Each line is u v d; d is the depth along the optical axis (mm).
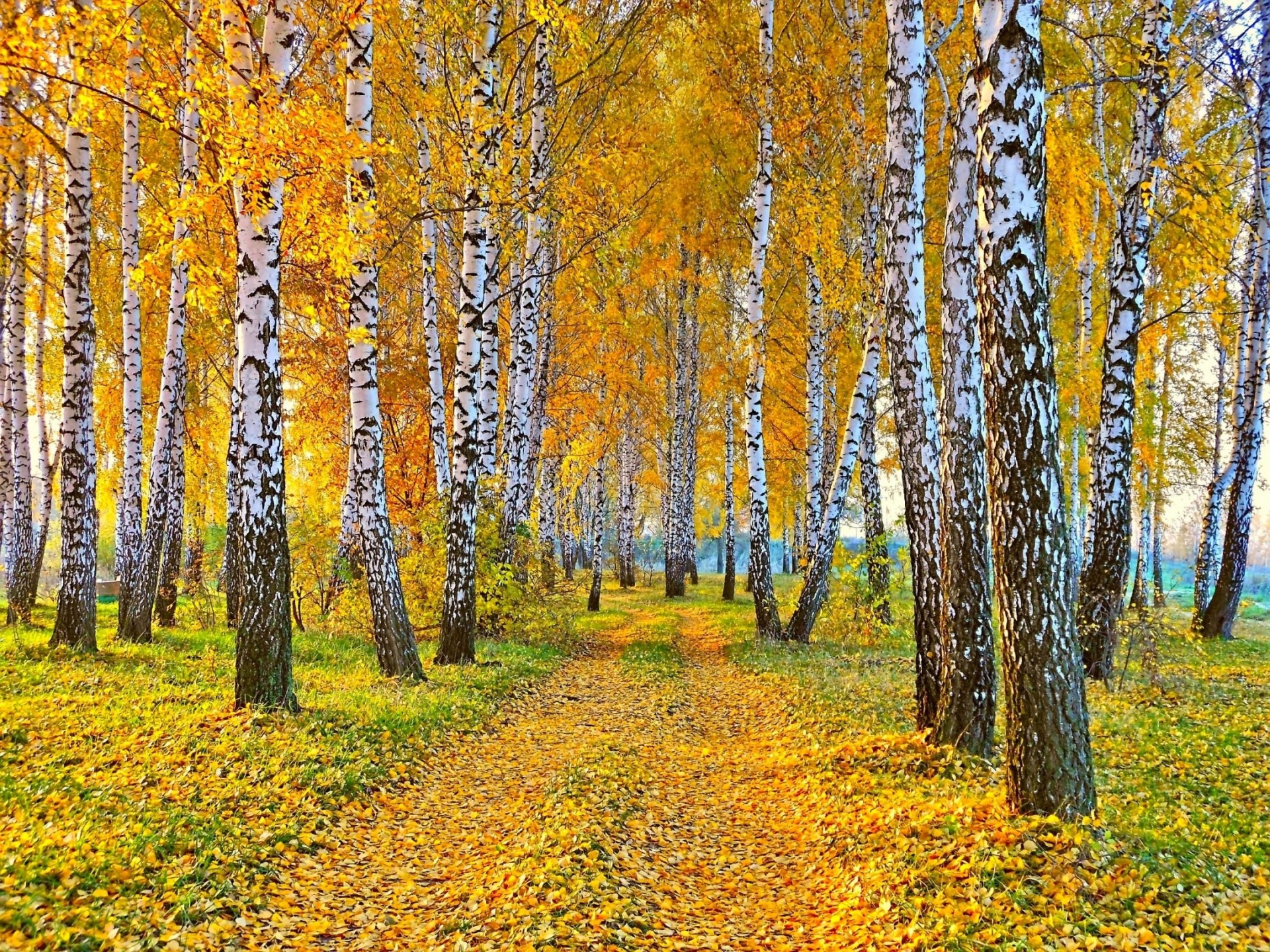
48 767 5883
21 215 13508
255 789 6129
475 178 12203
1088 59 13242
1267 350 16375
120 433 21766
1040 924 4094
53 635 10953
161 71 7641
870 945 4383
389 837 6219
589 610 26406
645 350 28797
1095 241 16266
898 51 7680
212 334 19125
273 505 8094
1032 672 5090
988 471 5418
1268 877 4523
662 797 7301
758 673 13383
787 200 16141
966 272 6902
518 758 8734
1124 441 10680
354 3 8500
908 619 17859
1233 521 14789
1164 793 6160
